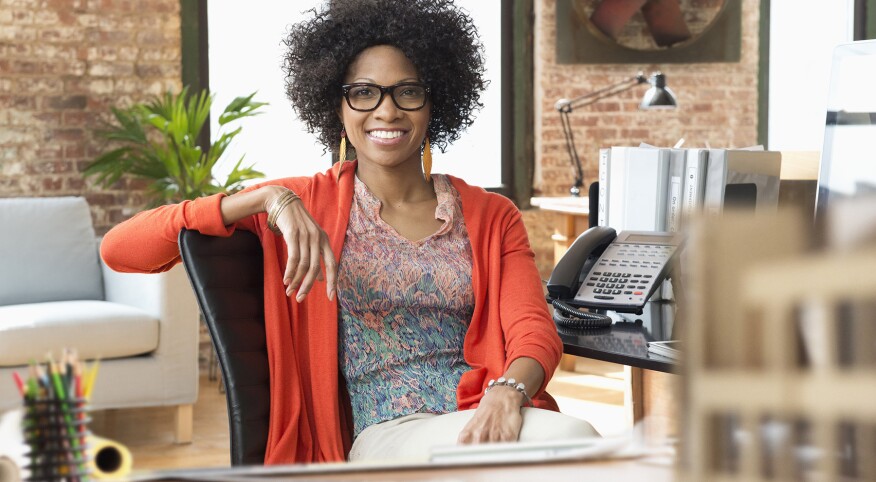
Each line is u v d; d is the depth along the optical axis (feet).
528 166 20.44
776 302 1.53
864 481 1.51
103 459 2.92
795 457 1.55
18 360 11.73
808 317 1.52
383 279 5.96
